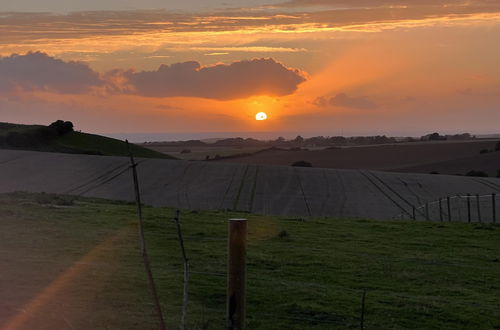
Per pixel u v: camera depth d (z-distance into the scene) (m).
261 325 16.20
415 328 16.69
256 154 155.88
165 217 33.38
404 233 32.75
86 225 29.25
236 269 9.29
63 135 136.25
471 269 24.20
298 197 66.62
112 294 17.58
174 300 17.59
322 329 16.14
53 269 20.00
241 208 59.69
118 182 72.38
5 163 81.81
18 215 30.73
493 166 113.38
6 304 15.73
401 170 116.69
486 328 16.98
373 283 21.36
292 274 22.06
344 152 151.25
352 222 36.69
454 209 58.91
